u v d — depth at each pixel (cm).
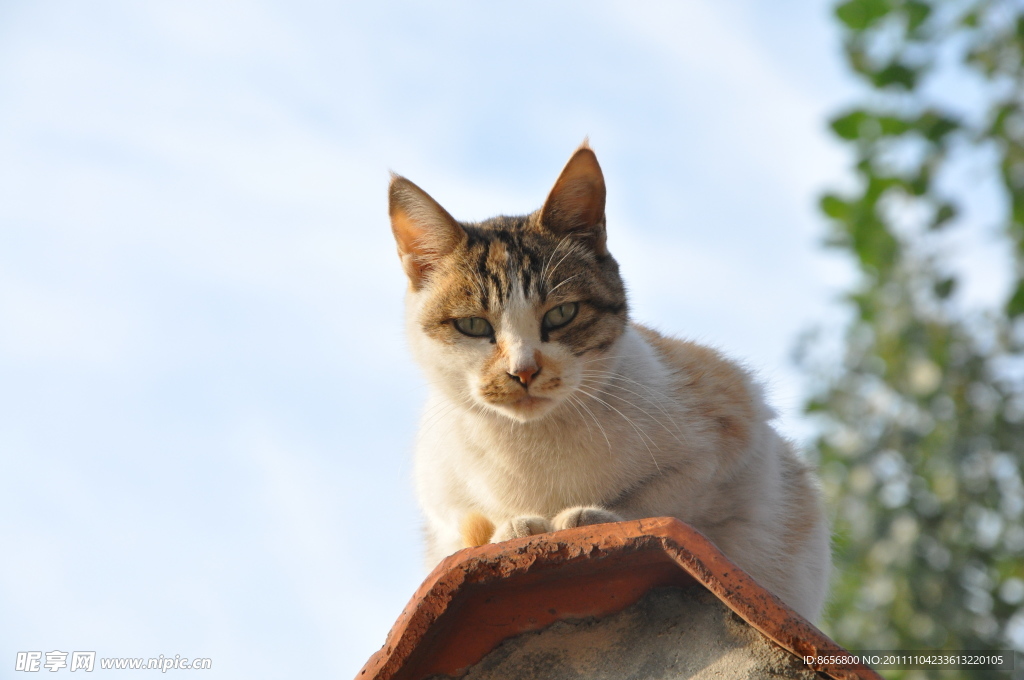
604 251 375
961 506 471
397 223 374
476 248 362
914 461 484
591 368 345
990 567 466
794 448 407
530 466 334
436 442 362
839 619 473
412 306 376
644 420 329
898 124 459
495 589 216
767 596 197
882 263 481
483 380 335
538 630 222
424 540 403
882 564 470
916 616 459
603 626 221
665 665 211
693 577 210
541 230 370
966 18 455
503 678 220
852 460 489
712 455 332
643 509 333
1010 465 470
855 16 457
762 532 349
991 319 482
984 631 458
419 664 219
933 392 475
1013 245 470
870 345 509
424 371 369
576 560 206
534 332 343
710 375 365
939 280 476
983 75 467
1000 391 474
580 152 358
